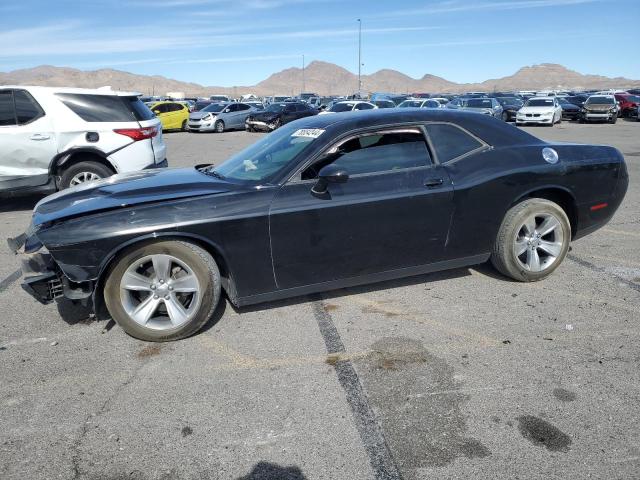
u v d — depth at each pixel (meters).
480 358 3.28
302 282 3.77
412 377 3.09
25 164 7.20
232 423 2.70
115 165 7.57
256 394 2.96
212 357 3.39
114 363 3.34
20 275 5.11
